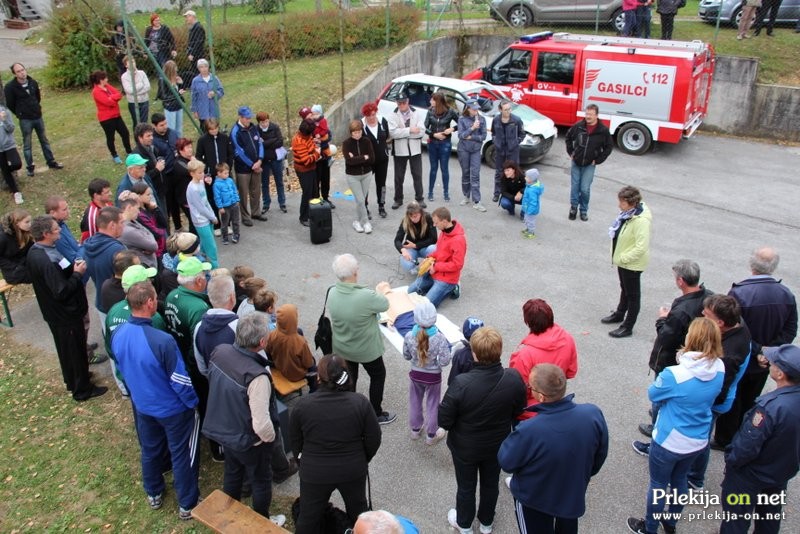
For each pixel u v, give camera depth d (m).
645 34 15.88
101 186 6.55
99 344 7.07
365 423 4.09
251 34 15.95
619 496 5.06
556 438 3.71
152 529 4.84
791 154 13.55
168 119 11.34
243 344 4.34
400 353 6.80
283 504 5.00
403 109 10.11
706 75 13.48
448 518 4.84
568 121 13.90
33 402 6.25
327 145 9.86
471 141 10.21
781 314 5.08
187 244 5.83
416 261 8.13
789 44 15.48
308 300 7.92
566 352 4.86
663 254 9.20
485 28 18.30
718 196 11.35
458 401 4.16
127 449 5.64
